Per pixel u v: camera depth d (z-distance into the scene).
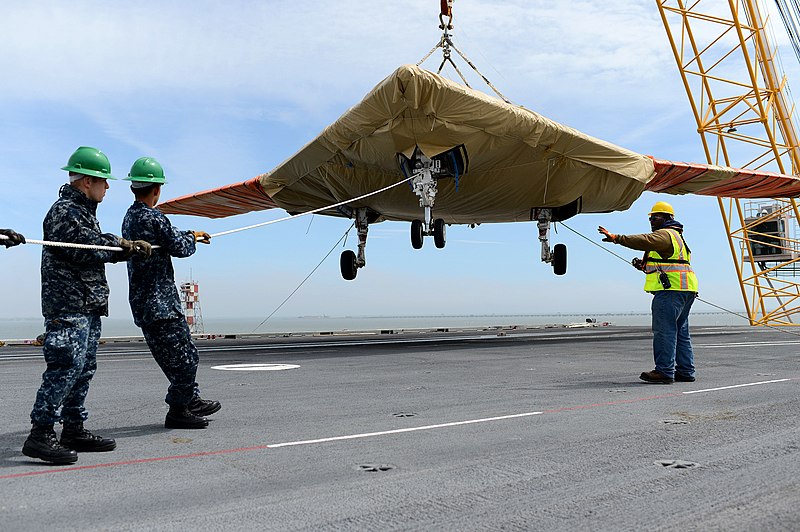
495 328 33.97
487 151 14.41
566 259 19.39
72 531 2.57
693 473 3.53
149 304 4.58
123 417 5.44
